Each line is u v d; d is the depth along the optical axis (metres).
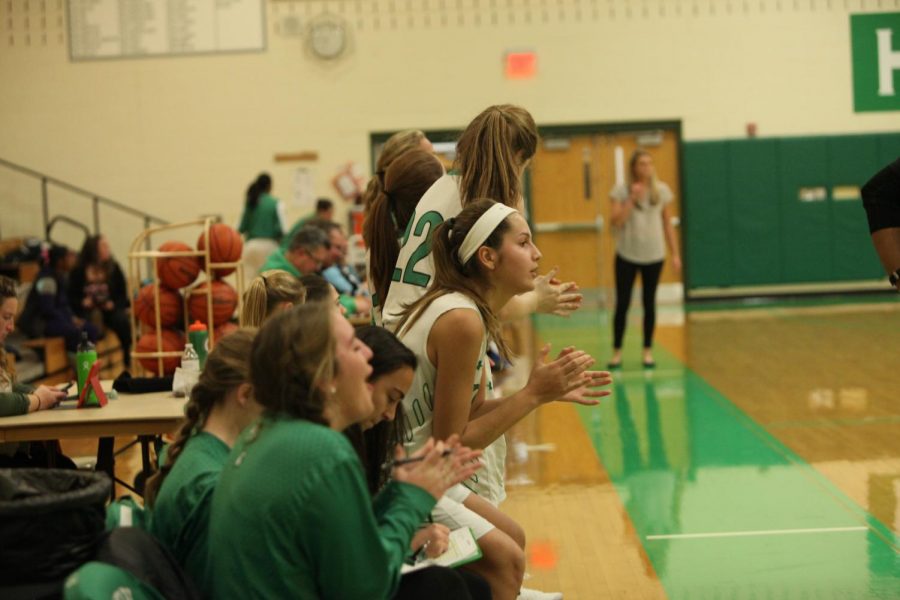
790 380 8.21
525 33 13.34
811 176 13.52
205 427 2.69
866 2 13.39
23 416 4.09
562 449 6.45
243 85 13.21
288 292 3.87
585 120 13.47
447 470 2.46
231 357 2.68
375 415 2.70
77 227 13.20
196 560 2.45
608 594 4.11
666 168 13.60
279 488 2.18
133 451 6.55
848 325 10.98
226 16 13.15
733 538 4.72
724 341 10.26
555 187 13.58
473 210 3.07
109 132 13.17
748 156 13.48
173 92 13.18
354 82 13.28
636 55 13.41
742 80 13.45
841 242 13.60
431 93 13.34
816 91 13.49
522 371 8.95
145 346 5.71
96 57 13.09
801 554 4.48
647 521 5.01
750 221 13.59
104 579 2.10
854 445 6.22
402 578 2.60
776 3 13.39
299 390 2.27
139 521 2.58
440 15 13.29
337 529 2.18
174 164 13.23
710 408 7.36
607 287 13.68
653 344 10.24
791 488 5.45
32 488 2.37
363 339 2.68
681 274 13.66
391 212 3.66
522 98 13.41
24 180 13.16
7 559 2.20
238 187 13.28
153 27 13.11
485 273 3.06
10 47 13.05
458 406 2.97
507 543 3.01
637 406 7.53
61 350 9.48
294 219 13.35
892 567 4.29
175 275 5.69
